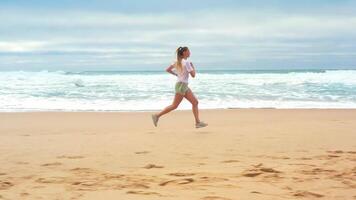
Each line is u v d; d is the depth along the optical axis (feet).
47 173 17.51
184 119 41.06
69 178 16.40
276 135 28.30
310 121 37.40
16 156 21.66
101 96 69.05
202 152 22.40
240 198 13.19
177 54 30.83
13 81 102.89
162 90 77.61
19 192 14.14
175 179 15.96
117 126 35.96
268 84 88.53
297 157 20.70
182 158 20.80
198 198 13.14
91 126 36.11
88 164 19.51
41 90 79.00
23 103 60.34
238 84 89.51
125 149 23.61
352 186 14.90
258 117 42.04
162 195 13.53
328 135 28.14
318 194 13.78
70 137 28.66
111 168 18.53
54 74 140.46
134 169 18.21
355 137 27.25
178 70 31.07
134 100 63.41
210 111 48.78
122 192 13.99
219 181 15.61
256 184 15.15
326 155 21.20
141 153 22.33
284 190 14.29
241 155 21.43
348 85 83.92
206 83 92.84
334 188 14.62
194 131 30.94
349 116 42.16
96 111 50.65
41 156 21.65
